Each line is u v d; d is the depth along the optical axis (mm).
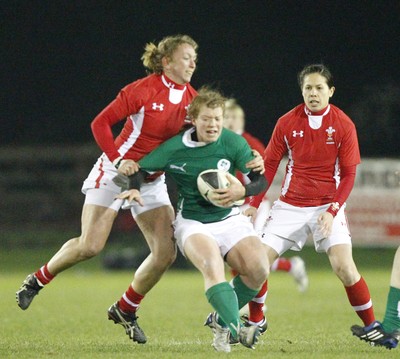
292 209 29688
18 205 101188
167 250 28984
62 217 101188
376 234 85125
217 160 26594
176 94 28594
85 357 25453
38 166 106438
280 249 29750
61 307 44438
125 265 78625
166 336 32031
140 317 39250
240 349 27594
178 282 64938
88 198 29375
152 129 28641
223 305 25016
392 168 84750
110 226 29297
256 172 26812
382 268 78625
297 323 36406
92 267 83125
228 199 25891
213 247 25812
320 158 29312
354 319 38031
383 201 84875
